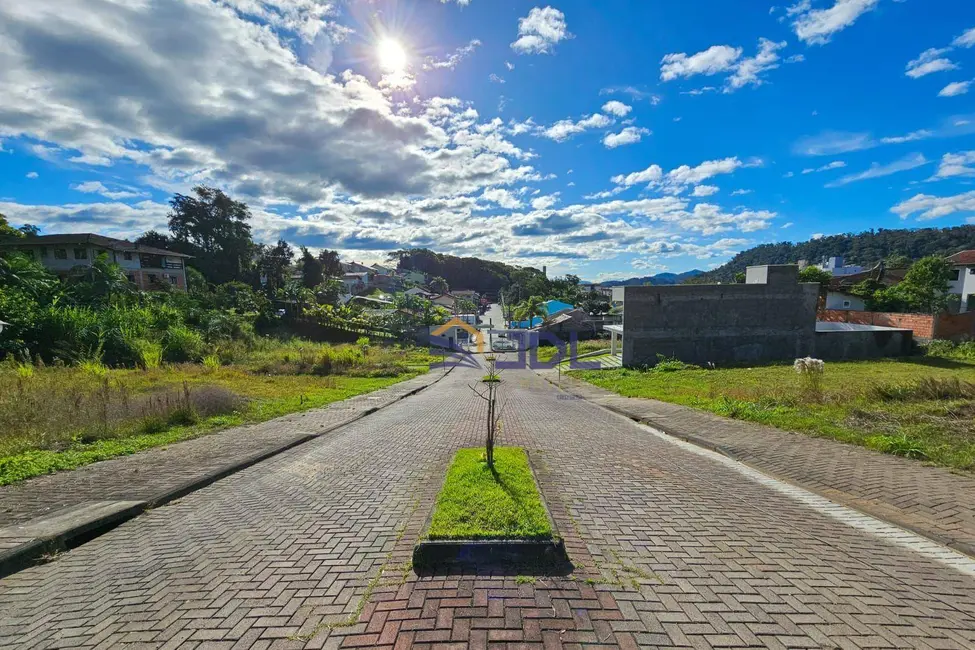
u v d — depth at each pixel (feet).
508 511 12.21
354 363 77.05
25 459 20.06
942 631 8.37
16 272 81.20
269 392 47.37
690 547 11.73
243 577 10.48
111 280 96.84
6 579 10.75
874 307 108.88
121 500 15.53
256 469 20.31
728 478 18.58
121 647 8.10
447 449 22.82
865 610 9.00
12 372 44.24
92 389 36.70
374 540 12.27
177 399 32.78
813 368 39.86
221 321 98.84
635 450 23.06
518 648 7.72
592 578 9.96
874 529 13.48
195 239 166.71
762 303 74.43
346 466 20.27
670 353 74.79
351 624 8.51
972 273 106.73
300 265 217.97
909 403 30.94
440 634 8.11
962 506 15.02
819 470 19.27
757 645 7.86
